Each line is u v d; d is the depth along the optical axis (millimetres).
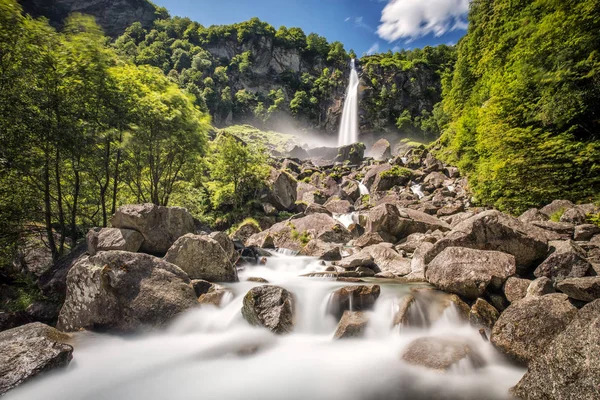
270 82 119188
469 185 21219
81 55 10250
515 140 14133
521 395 3918
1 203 9328
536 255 7254
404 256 11430
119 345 5816
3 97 8367
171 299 6570
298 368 5113
